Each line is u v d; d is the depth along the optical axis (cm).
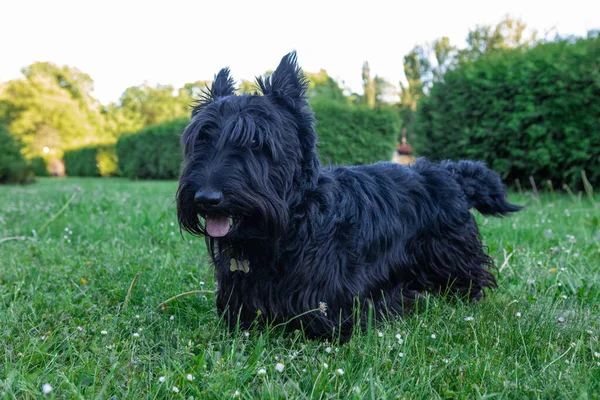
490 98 274
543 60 257
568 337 75
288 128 71
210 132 70
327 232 72
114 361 63
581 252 125
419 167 102
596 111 243
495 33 927
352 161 460
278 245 69
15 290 93
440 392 58
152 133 680
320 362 65
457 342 72
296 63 76
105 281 102
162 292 95
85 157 1005
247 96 72
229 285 76
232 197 63
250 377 61
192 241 142
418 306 92
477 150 286
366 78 1394
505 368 64
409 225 90
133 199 262
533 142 266
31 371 62
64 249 133
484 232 149
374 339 70
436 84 315
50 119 1364
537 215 185
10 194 328
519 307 88
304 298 71
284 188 69
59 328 74
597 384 59
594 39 261
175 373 61
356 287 76
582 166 251
